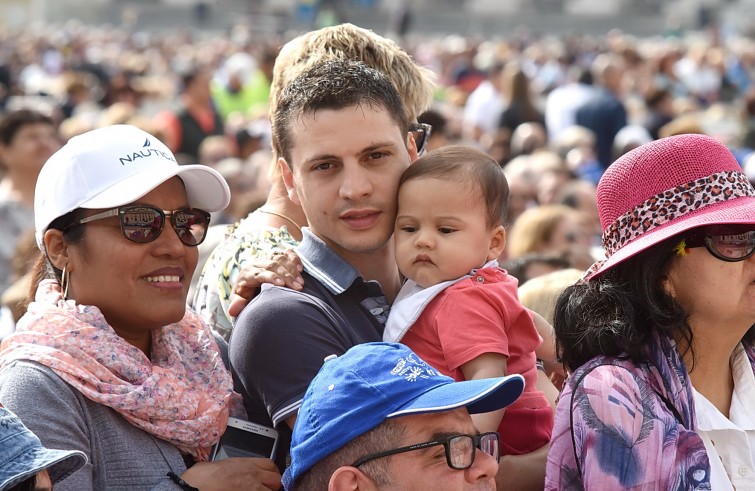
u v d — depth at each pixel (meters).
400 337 4.95
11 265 12.25
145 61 51.38
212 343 5.01
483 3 110.12
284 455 4.89
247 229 5.66
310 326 4.73
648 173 4.50
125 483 4.44
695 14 103.88
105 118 16.72
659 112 22.97
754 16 92.81
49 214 4.69
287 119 5.03
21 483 3.76
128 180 4.66
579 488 4.41
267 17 104.44
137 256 4.63
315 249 5.07
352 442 4.00
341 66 5.07
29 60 57.03
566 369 4.75
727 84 41.88
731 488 4.47
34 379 4.37
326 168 4.93
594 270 4.70
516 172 14.86
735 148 20.98
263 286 4.90
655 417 4.31
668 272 4.51
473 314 4.85
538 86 40.34
